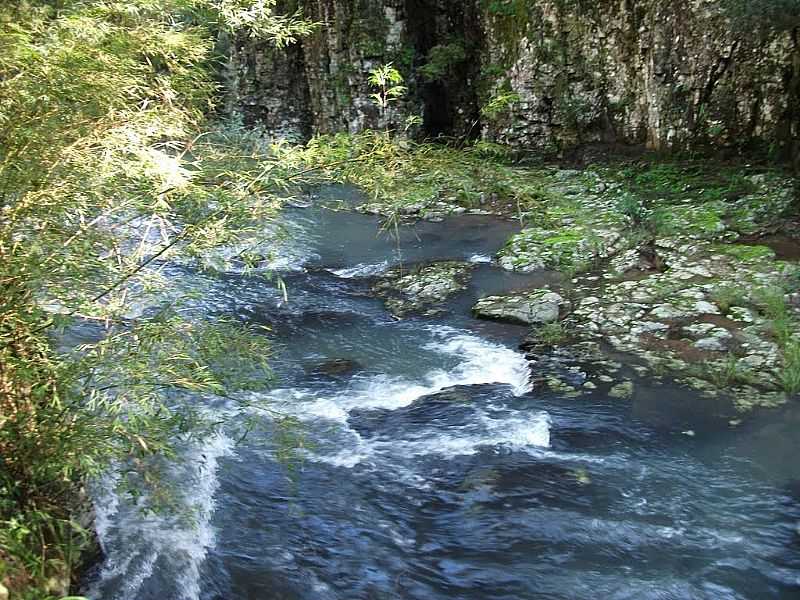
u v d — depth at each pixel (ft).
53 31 10.07
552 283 28.53
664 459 16.87
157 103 11.32
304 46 59.16
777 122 38.06
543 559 13.67
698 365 21.09
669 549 13.85
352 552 13.93
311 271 31.68
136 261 10.78
